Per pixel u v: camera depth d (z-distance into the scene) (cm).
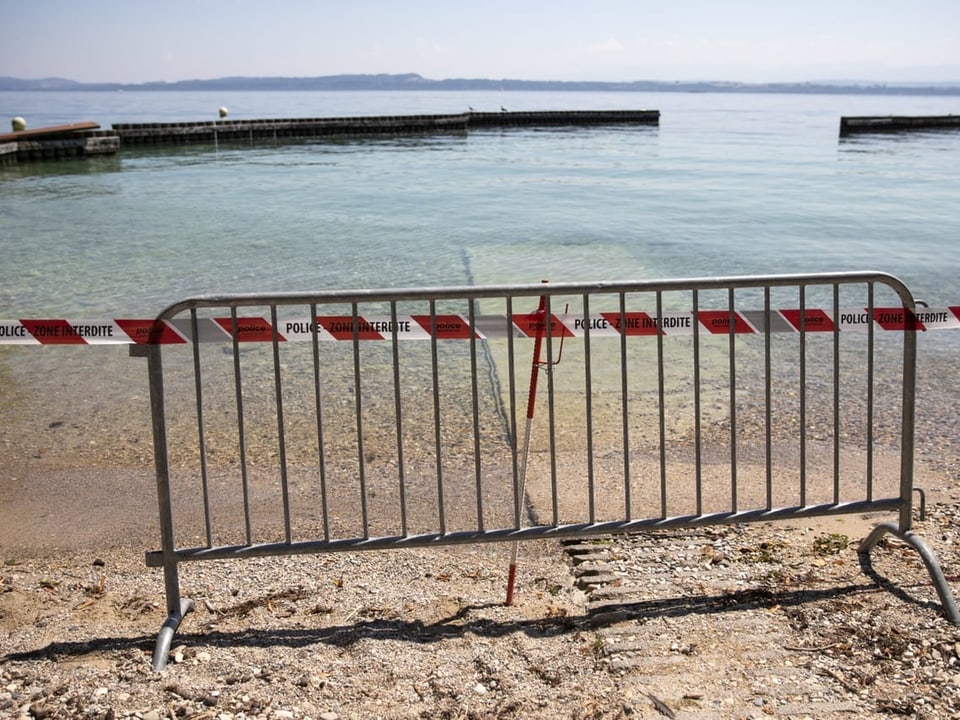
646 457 630
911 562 428
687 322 407
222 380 870
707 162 4503
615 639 362
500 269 1608
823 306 1271
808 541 465
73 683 335
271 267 1605
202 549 381
